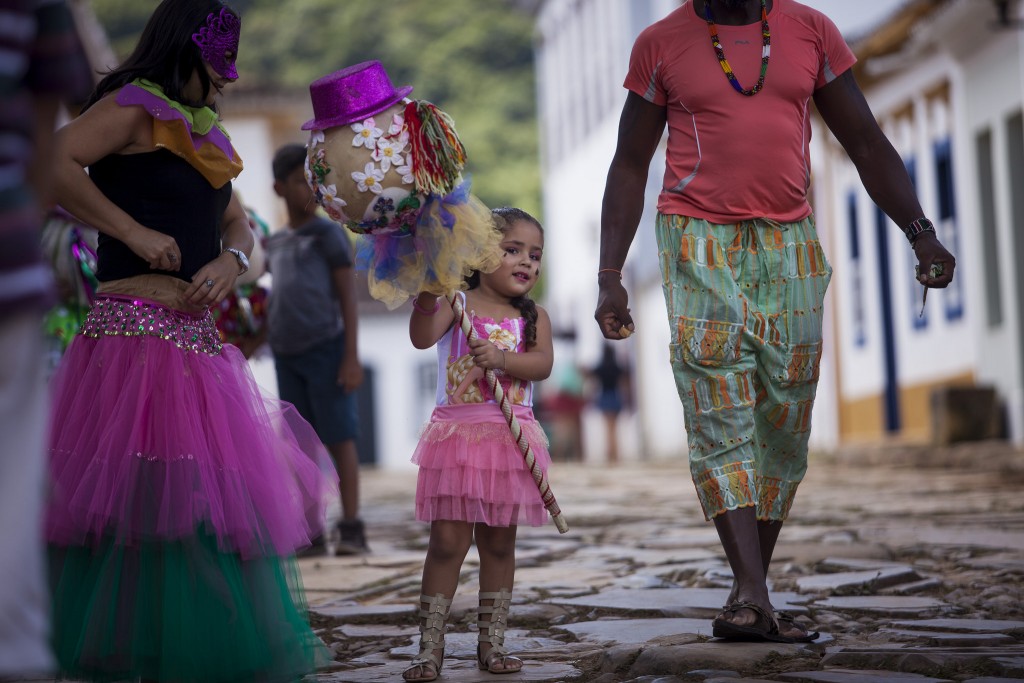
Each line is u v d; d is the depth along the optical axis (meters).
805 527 10.04
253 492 4.60
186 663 4.33
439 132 4.80
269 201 29.28
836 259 27.16
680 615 6.39
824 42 5.68
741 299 5.54
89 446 4.49
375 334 48.16
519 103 61.97
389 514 13.65
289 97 28.78
